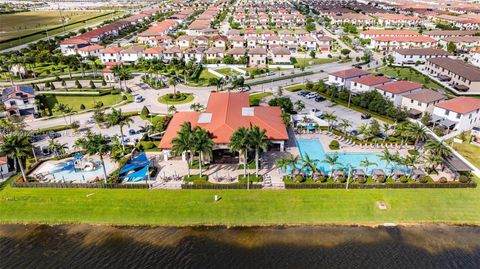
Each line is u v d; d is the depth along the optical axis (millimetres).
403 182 77375
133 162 83812
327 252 61719
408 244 63719
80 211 71875
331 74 143125
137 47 193375
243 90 141750
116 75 156125
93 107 126875
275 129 91438
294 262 59438
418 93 117750
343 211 70938
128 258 60781
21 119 109000
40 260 60781
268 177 79938
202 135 77062
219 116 94875
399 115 108688
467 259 60344
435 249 62594
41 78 161750
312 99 131750
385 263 59281
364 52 199000
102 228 68188
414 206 72125
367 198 73812
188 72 162250
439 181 77188
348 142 97125
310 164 76812
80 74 168000
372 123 97875
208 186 76375
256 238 65062
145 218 70062
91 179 80500
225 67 177625
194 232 66812
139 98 131625
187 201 73375
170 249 62719
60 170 84375
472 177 81000
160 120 108688
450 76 151000
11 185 78312
